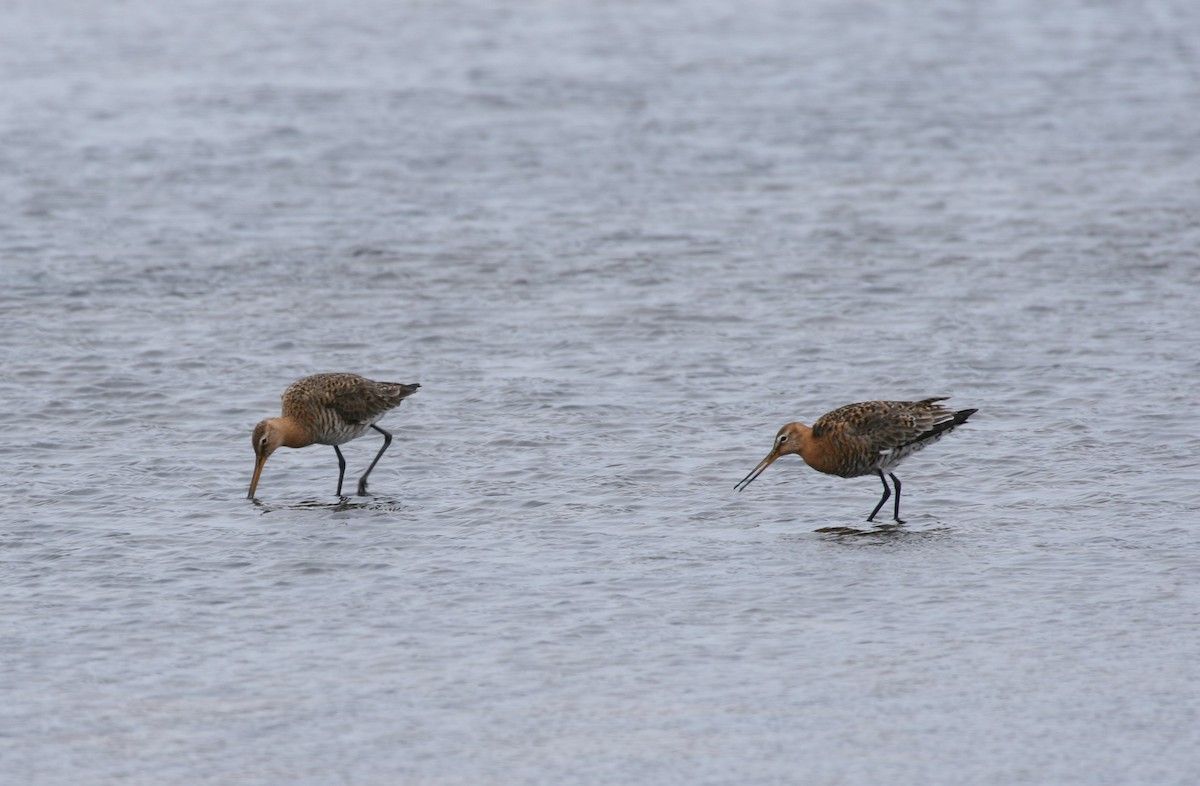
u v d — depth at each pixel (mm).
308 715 10602
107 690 11008
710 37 51719
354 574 13406
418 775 9766
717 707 10641
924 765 9766
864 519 14961
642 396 19062
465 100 40312
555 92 41562
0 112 38312
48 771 9828
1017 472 16172
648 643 11797
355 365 20531
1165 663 11180
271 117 37969
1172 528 14219
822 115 38688
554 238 27453
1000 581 13008
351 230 28016
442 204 29984
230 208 29562
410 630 12109
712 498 15617
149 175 32062
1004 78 44250
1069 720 10320
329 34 51750
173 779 9727
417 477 16438
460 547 14125
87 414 18500
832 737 10164
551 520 14922
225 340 21594
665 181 31891
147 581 13242
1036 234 27453
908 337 21469
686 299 23578
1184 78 44094
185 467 16734
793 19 55812
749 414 18375
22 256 26156
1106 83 43438
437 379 19891
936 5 59344
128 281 24719
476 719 10523
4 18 53969
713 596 12789
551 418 18281
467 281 24766
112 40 49969
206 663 11484
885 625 12078
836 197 30500
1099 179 31969
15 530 14602
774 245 26891
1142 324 21875
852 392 19188
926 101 40625
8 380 19703
